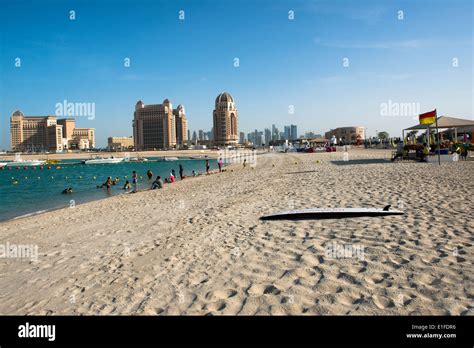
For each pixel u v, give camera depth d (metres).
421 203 9.00
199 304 4.22
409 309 3.68
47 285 5.44
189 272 5.37
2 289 5.45
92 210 13.95
